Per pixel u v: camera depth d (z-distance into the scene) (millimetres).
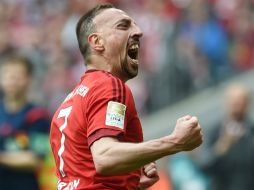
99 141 11164
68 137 12055
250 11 41500
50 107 39438
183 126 10898
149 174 13203
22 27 46219
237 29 40281
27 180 21094
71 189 11914
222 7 40938
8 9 47156
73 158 11961
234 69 37625
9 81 21312
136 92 37094
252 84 35281
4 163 21000
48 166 21453
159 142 10906
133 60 12344
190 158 28484
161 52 37844
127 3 45094
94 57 12344
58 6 46781
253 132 26578
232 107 26531
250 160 26406
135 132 11953
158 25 40562
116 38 12211
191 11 39875
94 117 11375
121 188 11859
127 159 10828
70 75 41188
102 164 10938
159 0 42688
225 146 26781
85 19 12500
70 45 43094
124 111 11484
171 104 35688
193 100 35031
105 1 45906
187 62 36312
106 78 11742
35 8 47125
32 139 21297
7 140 21234
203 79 36375
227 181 26734
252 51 39812
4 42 44000
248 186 26406
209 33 38750
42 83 40281
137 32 12305
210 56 37969
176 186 28953
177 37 37031
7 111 21375
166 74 36000
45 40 44594
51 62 41812
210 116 33812
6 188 21016
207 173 27281
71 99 12336
